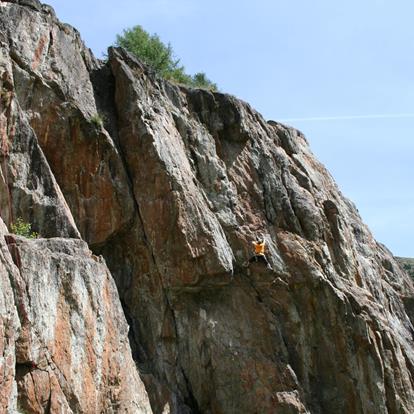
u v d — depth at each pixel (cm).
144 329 3064
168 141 3284
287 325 3325
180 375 3058
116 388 2359
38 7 3219
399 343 3688
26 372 2031
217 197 3428
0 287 1892
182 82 4550
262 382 3100
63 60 3150
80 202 2984
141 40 4509
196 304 3169
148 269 3102
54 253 2289
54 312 2175
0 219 2209
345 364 3331
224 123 3678
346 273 3725
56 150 2981
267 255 3400
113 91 3353
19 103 2914
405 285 4678
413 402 3438
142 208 3116
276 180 3703
